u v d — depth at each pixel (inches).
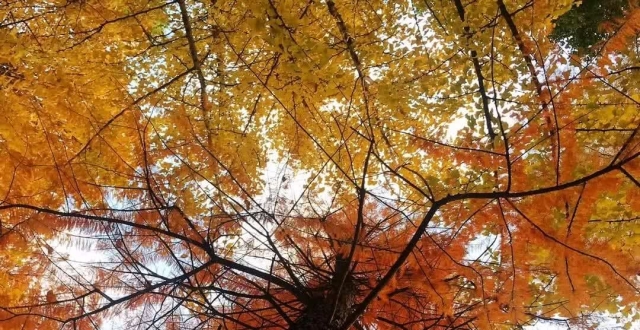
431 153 134.4
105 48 165.9
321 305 125.6
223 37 165.3
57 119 150.9
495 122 126.2
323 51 124.8
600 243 120.4
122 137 150.4
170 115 159.9
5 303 123.0
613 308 135.6
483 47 138.5
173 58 178.9
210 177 146.8
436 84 159.9
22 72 141.9
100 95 156.4
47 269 121.3
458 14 146.3
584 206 115.3
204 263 120.7
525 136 121.7
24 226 114.3
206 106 175.9
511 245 121.2
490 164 125.1
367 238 137.5
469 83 147.2
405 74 156.9
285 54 128.4
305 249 142.1
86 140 148.5
